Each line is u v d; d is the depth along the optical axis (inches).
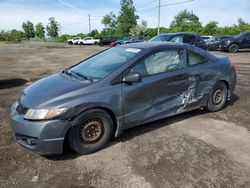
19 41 2691.9
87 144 153.2
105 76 160.1
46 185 127.1
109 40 1749.5
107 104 154.2
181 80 187.8
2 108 240.5
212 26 1994.3
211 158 148.4
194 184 125.9
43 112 138.4
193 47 203.3
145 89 169.6
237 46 856.3
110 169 139.3
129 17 2984.7
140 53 173.6
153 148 160.2
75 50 1149.7
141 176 132.6
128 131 183.5
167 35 540.1
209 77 204.8
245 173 134.4
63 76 179.8
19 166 143.0
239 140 170.2
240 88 304.0
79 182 129.1
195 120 203.3
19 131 143.0
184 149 158.6
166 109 184.7
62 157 151.7
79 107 144.5
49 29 4104.3
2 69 502.0
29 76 418.3
